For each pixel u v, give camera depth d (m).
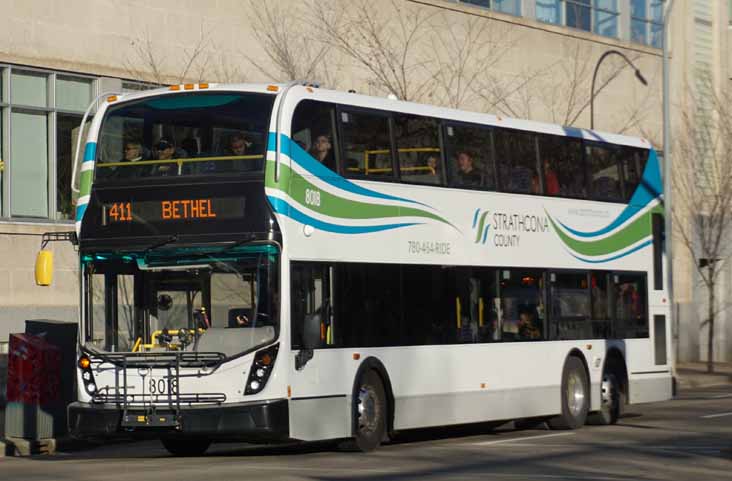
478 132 21.52
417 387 19.67
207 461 17.55
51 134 29.02
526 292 22.28
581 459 16.95
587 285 23.81
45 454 20.95
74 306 29.12
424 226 20.02
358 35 35.16
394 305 19.28
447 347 20.33
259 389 16.91
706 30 48.44
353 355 18.41
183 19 31.17
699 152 46.72
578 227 23.66
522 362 22.03
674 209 46.41
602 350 24.03
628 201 25.08
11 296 28.05
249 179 17.30
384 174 19.34
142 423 17.06
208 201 17.38
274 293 17.06
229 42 32.06
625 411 27.62
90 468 16.52
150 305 17.44
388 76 35.84
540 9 41.59
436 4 37.41
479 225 21.27
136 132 18.02
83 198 18.05
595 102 43.56
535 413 22.31
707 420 24.48
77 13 29.23
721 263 47.47
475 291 21.06
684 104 47.06
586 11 43.44
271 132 17.38
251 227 17.17
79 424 17.41
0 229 27.91
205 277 17.28
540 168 22.91
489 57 39.22
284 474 15.15
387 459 17.38
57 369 21.75
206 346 17.08
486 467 16.03
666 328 25.80
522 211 22.31
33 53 28.48
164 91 18.05
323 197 18.06
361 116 19.02
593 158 24.33
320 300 17.88
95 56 29.53
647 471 15.43
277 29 33.09
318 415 17.62
